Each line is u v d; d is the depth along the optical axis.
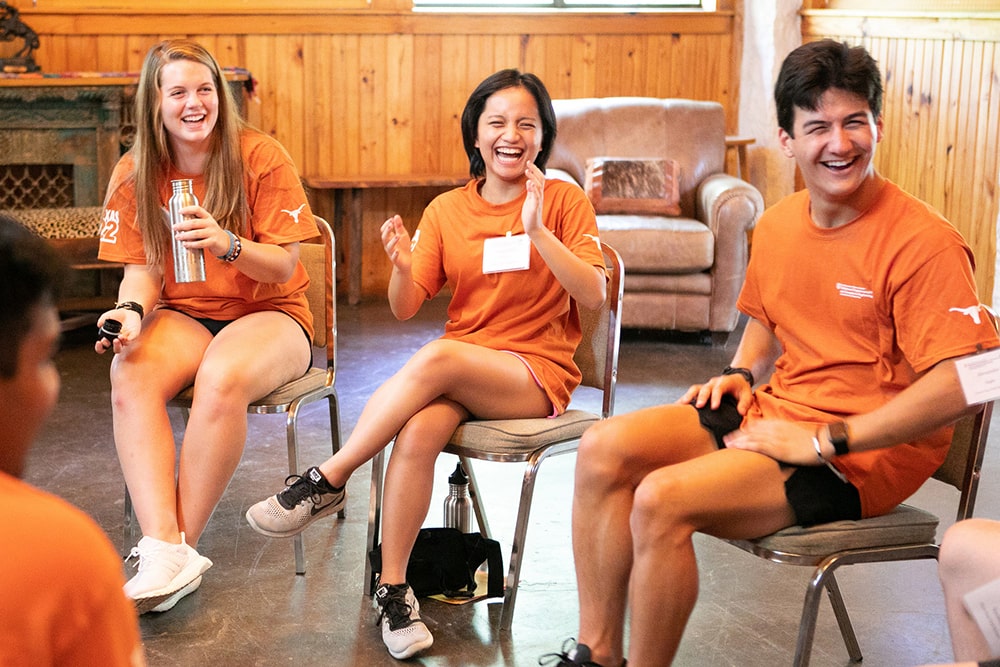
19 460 0.97
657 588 1.92
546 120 2.65
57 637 0.91
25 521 0.91
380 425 2.44
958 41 5.12
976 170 5.06
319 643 2.50
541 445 2.45
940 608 2.70
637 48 6.26
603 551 2.09
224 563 2.92
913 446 2.03
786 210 2.18
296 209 2.83
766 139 6.30
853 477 1.98
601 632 2.11
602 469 2.07
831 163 1.99
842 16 5.94
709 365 4.89
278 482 3.50
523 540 2.50
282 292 2.90
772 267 2.18
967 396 1.86
